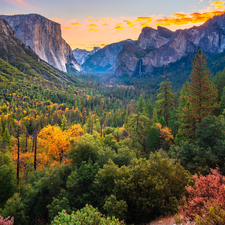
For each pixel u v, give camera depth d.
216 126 16.77
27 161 22.95
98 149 20.02
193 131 23.47
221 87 46.28
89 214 6.64
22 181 18.36
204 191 7.57
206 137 16.77
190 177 10.72
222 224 4.93
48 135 28.81
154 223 9.02
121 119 92.94
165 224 8.03
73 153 19.58
